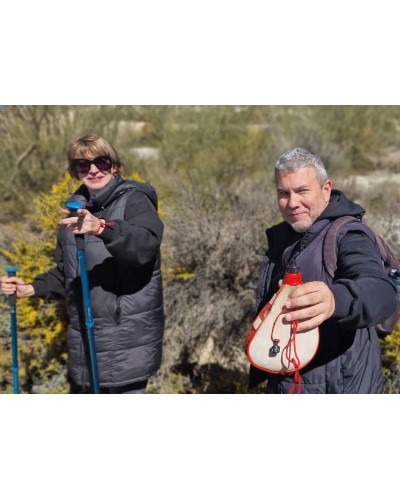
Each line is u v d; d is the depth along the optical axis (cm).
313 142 796
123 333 262
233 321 364
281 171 208
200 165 704
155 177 632
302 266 200
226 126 768
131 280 260
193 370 372
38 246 351
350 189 652
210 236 370
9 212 636
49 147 654
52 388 347
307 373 201
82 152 260
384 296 172
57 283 287
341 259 191
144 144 766
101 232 235
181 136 744
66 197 350
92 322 258
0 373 351
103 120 696
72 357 280
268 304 196
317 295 163
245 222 379
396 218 406
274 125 829
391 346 319
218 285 371
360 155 859
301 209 206
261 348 193
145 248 243
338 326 190
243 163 722
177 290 367
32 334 347
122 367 265
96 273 260
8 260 372
